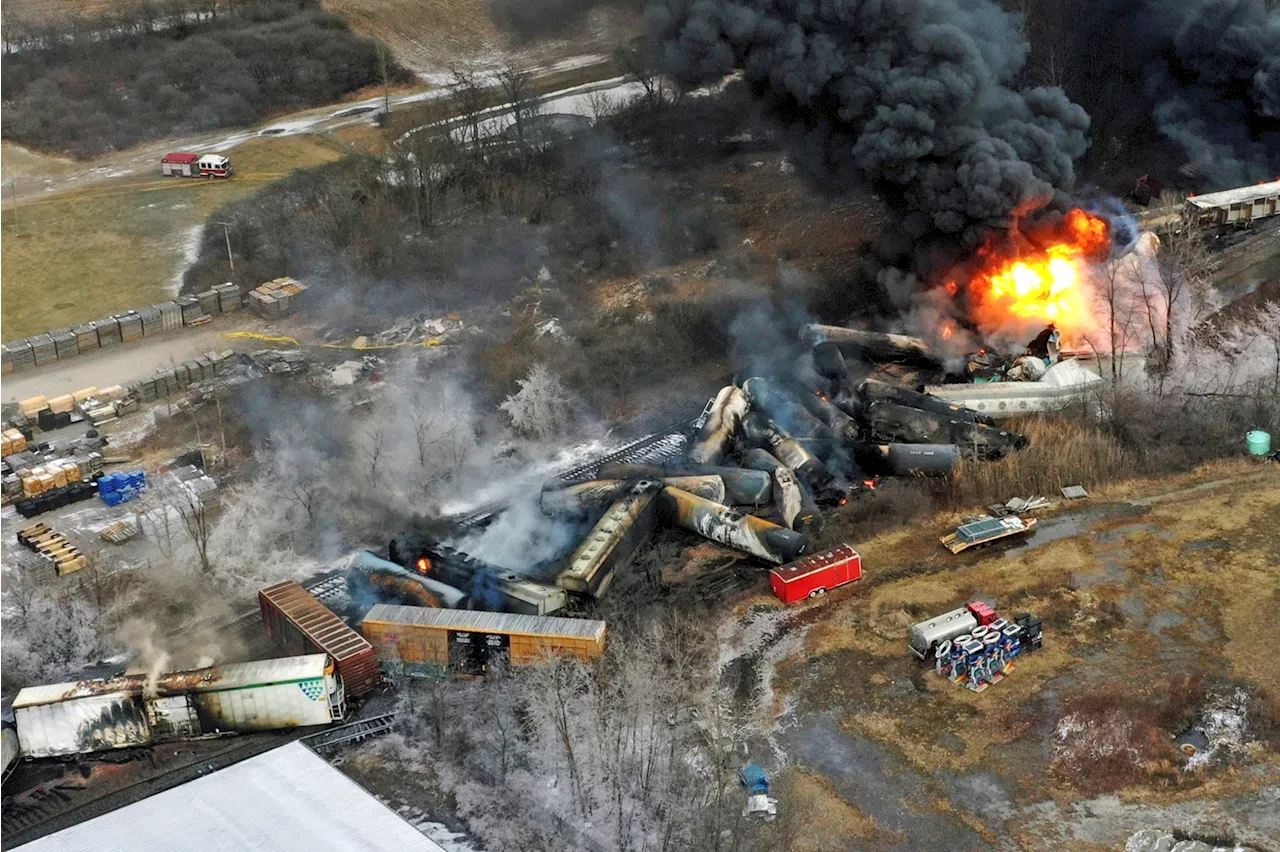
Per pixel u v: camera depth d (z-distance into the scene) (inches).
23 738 2416.3
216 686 2416.3
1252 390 3467.0
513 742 2404.0
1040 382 3430.1
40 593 2824.8
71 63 6082.7
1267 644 2615.7
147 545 3056.1
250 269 4436.5
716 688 2534.5
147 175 5329.7
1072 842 2164.1
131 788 2348.7
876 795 2267.5
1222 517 3026.6
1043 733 2399.1
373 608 2625.5
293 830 2127.2
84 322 4190.5
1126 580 2827.3
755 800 2229.3
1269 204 4232.3
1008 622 2659.9
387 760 2389.3
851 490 3211.1
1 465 3334.2
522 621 2549.2
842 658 2615.7
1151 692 2495.1
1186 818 2210.9
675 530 3036.4
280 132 5698.8
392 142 5241.1
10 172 5403.5
